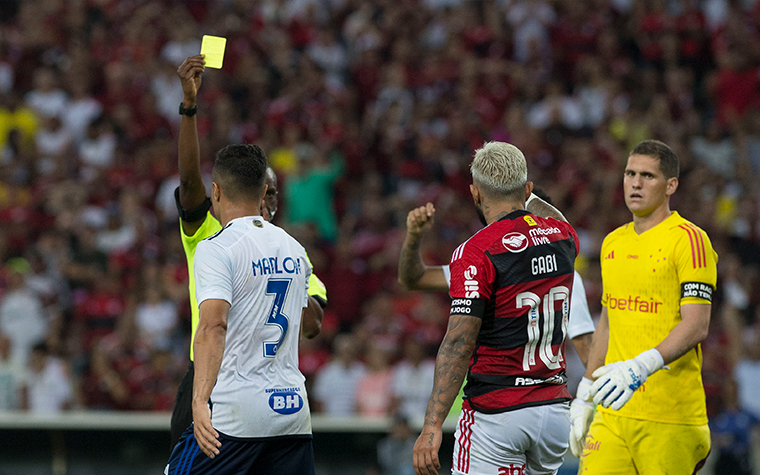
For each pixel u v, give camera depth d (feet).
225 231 50.34
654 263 57.21
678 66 219.61
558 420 50.42
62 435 120.06
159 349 136.56
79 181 176.55
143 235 161.58
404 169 180.96
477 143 183.73
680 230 56.95
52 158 185.16
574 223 165.99
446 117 195.00
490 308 49.90
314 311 58.23
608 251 60.13
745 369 129.08
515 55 212.64
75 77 200.23
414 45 212.84
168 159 181.16
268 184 57.06
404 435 112.88
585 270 147.23
